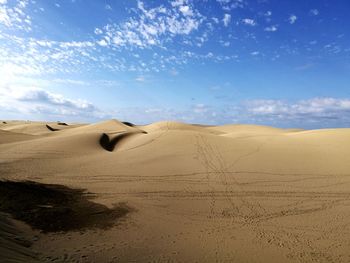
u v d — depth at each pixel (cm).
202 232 1137
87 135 3306
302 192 1634
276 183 1777
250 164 2145
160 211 1357
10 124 7594
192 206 1433
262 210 1394
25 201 1372
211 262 892
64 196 1507
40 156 2453
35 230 1056
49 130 6056
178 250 966
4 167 2072
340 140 2677
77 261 820
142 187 1706
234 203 1480
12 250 737
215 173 1966
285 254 970
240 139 2961
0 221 1027
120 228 1141
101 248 942
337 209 1409
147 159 2342
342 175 1900
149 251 945
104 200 1480
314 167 2056
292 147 2564
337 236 1125
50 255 847
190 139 2909
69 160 2366
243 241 1063
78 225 1145
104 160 2366
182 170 2039
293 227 1205
